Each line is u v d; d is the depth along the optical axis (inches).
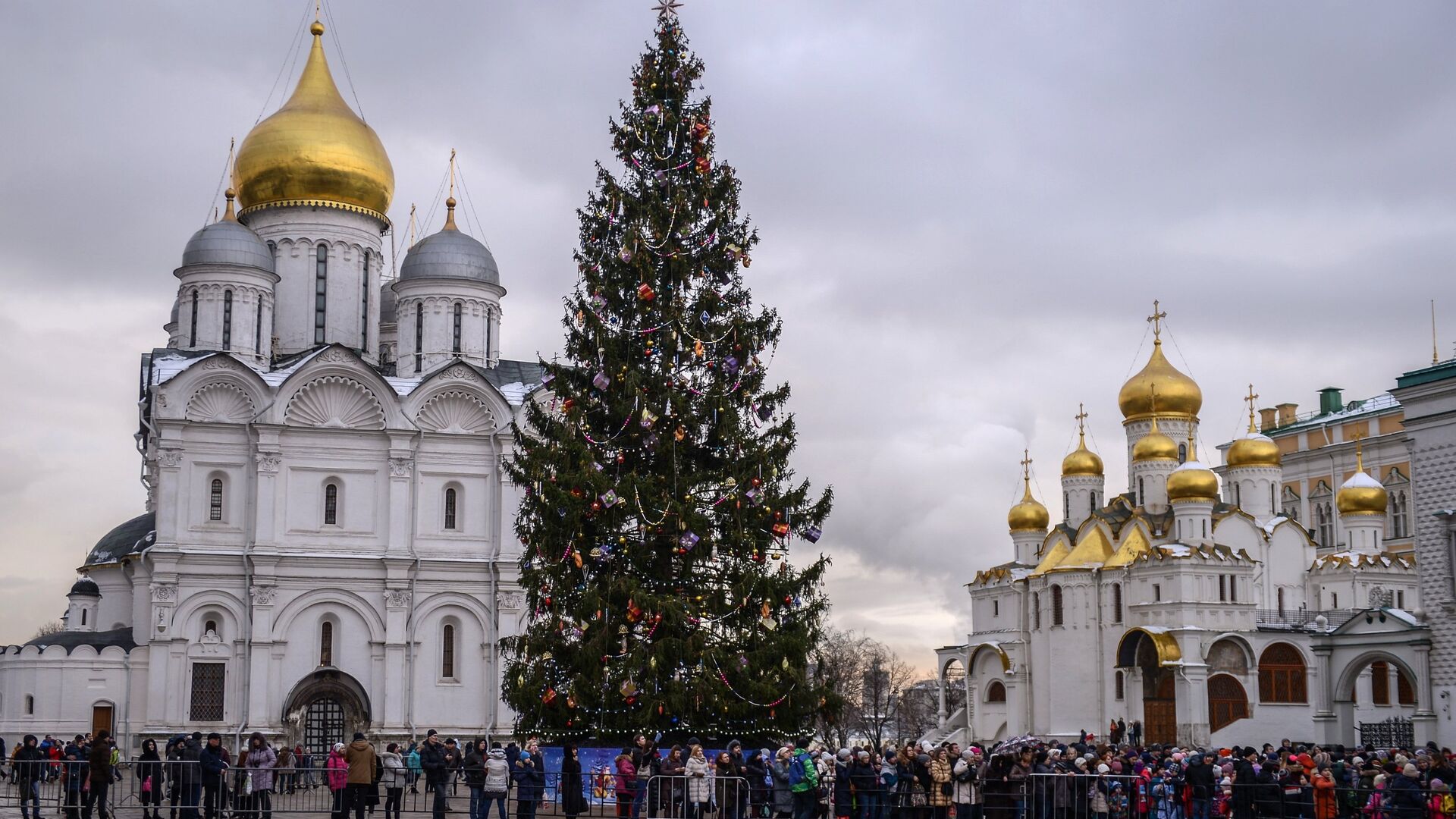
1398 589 4062.5
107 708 3275.1
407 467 3435.0
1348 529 4229.8
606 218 2065.7
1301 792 1678.2
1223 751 2222.0
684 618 1895.9
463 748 3363.7
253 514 3339.1
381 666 3363.7
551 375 2117.4
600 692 1862.7
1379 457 4768.7
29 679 3250.5
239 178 3865.7
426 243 3801.7
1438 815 1558.8
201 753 1747.0
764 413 2021.4
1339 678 2655.0
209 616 3316.9
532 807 1723.7
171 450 3321.9
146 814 1737.2
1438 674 2449.6
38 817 1740.9
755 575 1932.8
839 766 1667.1
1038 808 1716.3
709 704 1868.8
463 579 3435.0
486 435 3496.6
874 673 5999.0
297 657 3331.7
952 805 1674.5
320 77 3959.2
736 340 2020.2
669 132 2107.5
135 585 3412.9
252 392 3380.9
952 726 4626.0
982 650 4284.0
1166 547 3784.5
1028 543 4687.5
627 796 1675.7
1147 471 4217.5
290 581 3341.5
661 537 1951.3
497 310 3814.0
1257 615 4033.0
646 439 1968.5
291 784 2135.8
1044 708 4025.6
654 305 2016.5
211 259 3567.9
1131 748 2358.5
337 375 3435.0
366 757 1686.8
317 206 3816.4
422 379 3491.6
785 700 1913.1
